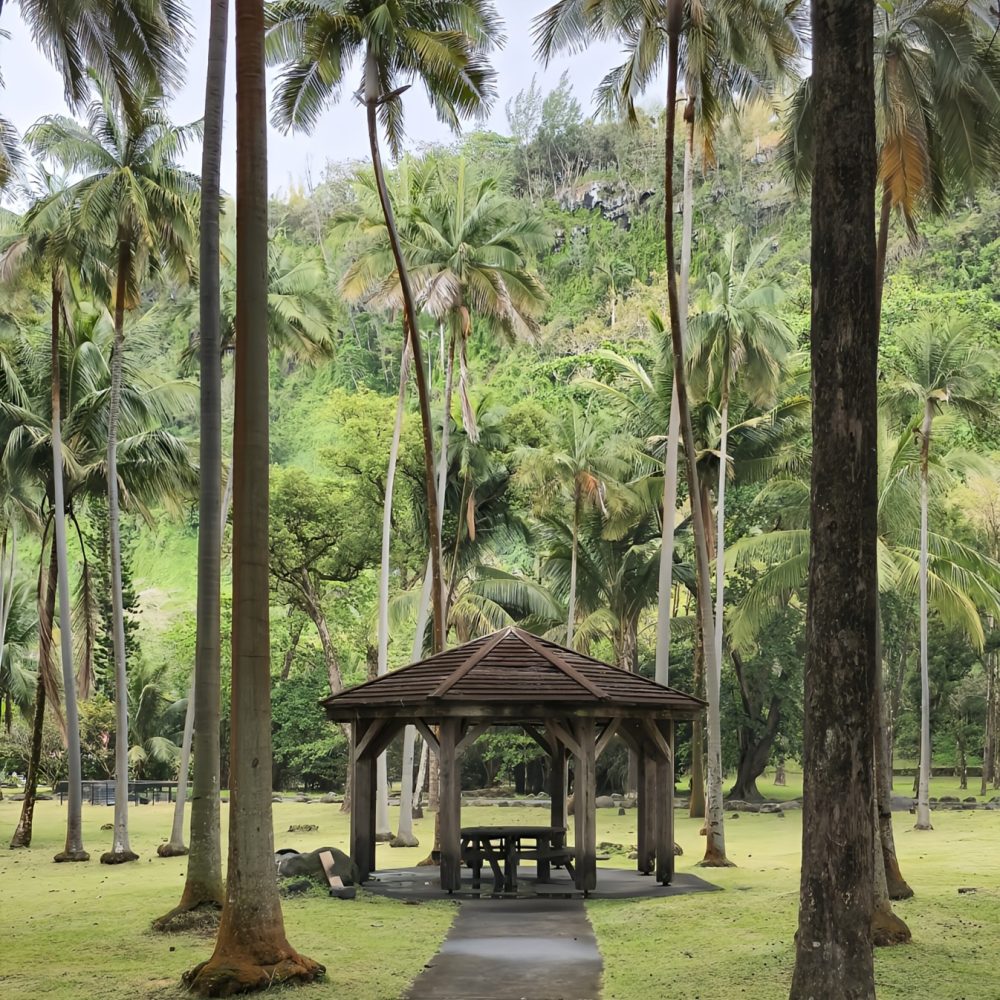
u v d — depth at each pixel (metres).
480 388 72.62
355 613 50.44
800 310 49.25
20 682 43.97
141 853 25.83
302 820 35.94
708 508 33.62
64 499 29.05
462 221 27.52
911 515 32.06
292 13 22.48
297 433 94.25
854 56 8.88
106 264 26.25
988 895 15.12
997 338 45.25
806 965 8.48
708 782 21.62
